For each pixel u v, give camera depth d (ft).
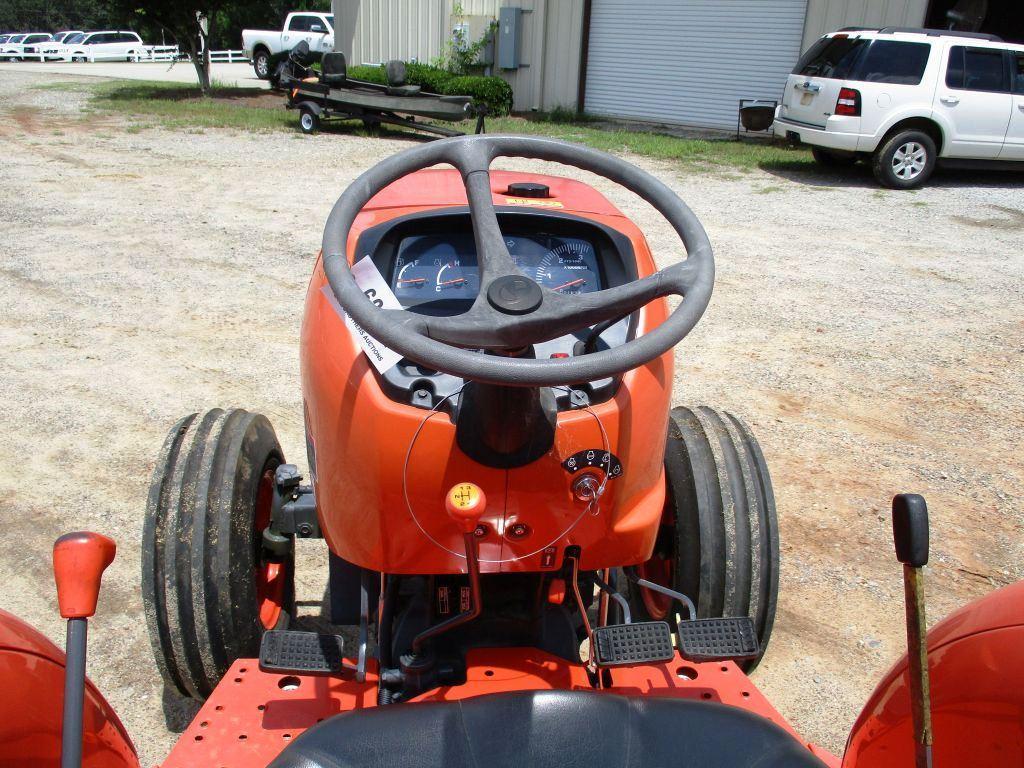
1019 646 5.39
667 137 54.29
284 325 21.67
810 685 10.61
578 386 7.23
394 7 70.18
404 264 8.31
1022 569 12.86
